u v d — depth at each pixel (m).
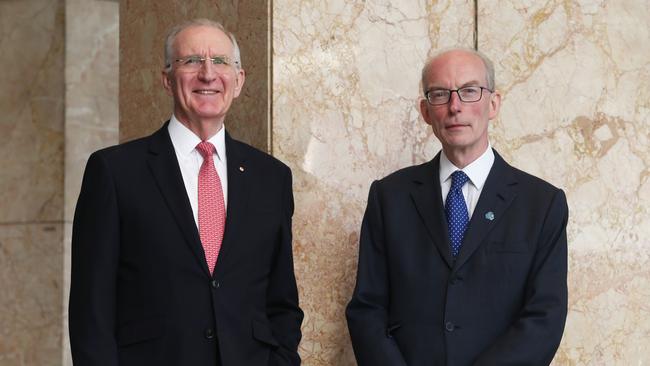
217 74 3.44
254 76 4.21
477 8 4.69
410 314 3.66
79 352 3.19
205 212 3.39
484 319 3.59
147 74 4.85
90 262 3.25
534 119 4.79
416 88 4.51
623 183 4.98
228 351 3.26
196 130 3.47
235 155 3.52
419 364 3.60
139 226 3.29
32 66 6.45
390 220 3.79
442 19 4.60
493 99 3.84
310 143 4.21
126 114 5.01
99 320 3.21
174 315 3.24
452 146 3.74
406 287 3.69
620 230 4.96
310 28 4.24
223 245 3.34
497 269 3.62
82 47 6.42
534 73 4.81
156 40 4.79
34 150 6.44
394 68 4.45
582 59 4.93
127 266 3.31
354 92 4.34
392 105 4.44
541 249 3.66
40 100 6.42
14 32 6.47
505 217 3.70
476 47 4.69
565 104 4.87
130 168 3.35
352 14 4.35
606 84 4.98
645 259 5.02
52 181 6.39
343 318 4.25
